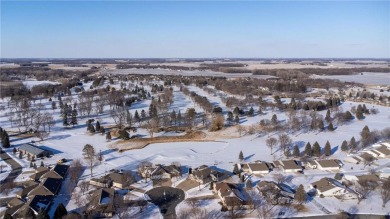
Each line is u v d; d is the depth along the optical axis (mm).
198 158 160750
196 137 195375
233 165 150750
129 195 121125
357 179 129250
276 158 158375
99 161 156125
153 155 165250
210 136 197000
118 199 112125
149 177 136375
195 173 134375
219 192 118812
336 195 118375
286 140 169875
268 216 105000
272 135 194875
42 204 111438
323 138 188125
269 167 144000
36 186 124312
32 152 163625
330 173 139875
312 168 145250
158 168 137625
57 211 103000
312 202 114750
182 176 138125
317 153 157750
